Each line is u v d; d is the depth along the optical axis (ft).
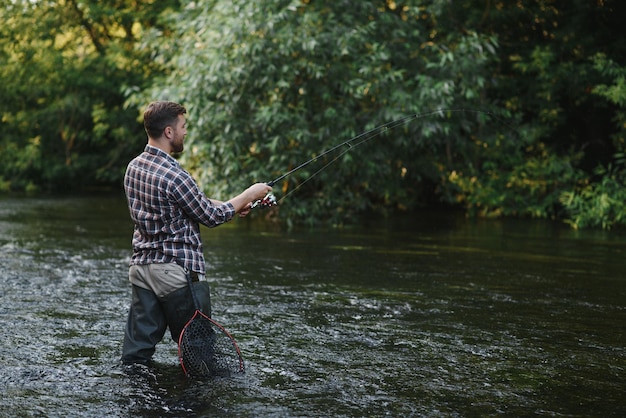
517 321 17.19
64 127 62.03
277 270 23.48
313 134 35.24
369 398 11.77
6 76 60.29
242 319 16.88
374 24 35.96
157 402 11.41
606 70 39.32
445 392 12.13
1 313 16.99
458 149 42.86
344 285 21.15
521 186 42.88
